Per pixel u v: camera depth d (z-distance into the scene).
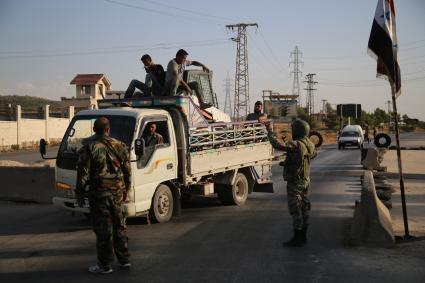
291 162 7.75
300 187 7.73
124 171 6.47
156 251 7.46
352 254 7.24
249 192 12.91
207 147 11.02
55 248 7.73
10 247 7.81
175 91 11.13
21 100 80.94
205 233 8.77
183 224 9.65
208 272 6.35
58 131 51.75
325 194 13.91
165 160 9.89
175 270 6.45
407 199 12.70
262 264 6.72
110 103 11.02
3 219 10.30
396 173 18.89
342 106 62.50
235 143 12.05
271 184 13.43
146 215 9.52
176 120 10.38
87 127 9.52
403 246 7.66
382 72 8.17
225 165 11.57
